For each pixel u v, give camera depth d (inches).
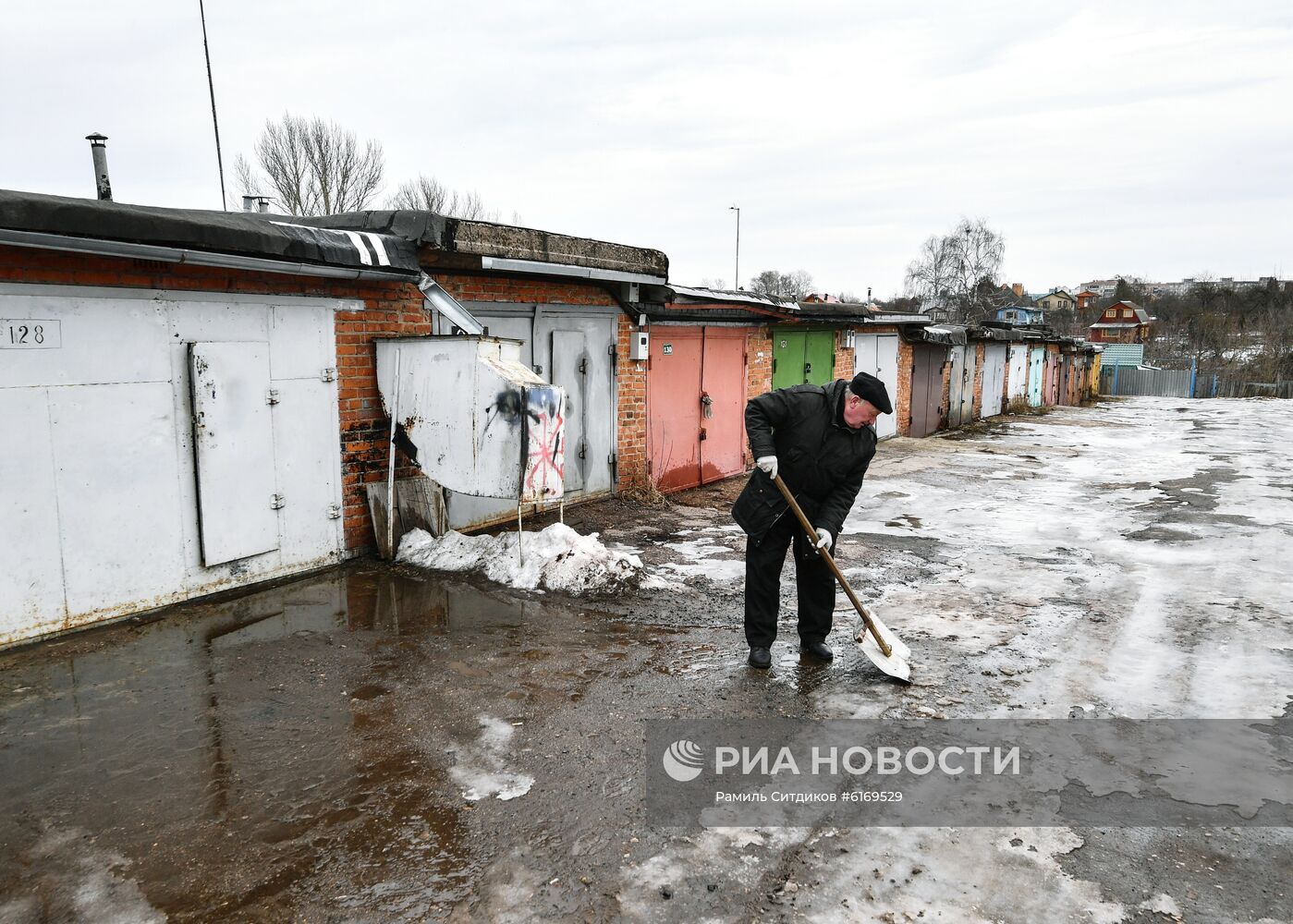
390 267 225.3
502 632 189.8
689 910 99.3
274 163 953.5
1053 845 114.5
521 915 97.6
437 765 131.1
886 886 104.9
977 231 2409.0
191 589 199.8
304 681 160.2
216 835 111.2
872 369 580.1
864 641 172.1
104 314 176.1
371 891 101.1
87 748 133.0
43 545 170.7
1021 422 822.5
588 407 325.4
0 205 148.4
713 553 271.6
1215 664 183.6
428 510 248.7
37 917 94.8
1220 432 742.5
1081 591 239.5
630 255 312.8
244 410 205.6
